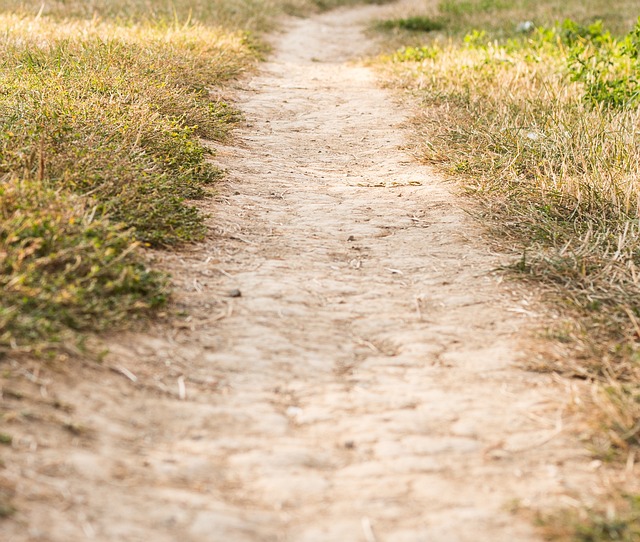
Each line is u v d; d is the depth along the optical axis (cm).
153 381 420
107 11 1644
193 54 1212
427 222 689
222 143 902
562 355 472
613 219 689
